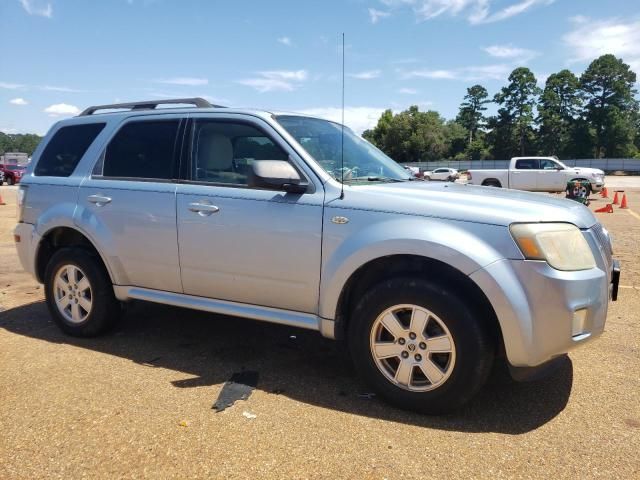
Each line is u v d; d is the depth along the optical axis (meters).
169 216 4.00
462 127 115.69
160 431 2.98
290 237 3.51
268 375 3.81
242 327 4.94
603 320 3.14
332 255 3.37
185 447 2.82
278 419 3.13
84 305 4.53
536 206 3.18
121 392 3.48
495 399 3.41
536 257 2.91
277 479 2.55
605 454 2.77
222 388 3.56
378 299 3.23
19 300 5.84
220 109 4.02
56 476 2.58
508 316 2.89
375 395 3.47
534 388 3.57
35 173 4.88
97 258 4.48
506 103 98.50
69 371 3.84
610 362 4.03
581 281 2.96
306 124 4.07
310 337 4.67
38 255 4.77
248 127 3.86
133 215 4.17
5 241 10.23
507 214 3.02
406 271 3.27
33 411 3.21
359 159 4.11
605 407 3.30
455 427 3.05
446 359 3.11
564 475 2.58
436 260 3.12
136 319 5.14
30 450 2.79
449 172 51.16
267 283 3.66
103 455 2.75
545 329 2.91
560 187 23.42
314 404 3.34
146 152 4.28
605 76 91.12
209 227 3.82
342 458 2.72
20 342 4.47
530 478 2.56
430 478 2.56
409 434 2.96
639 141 96.19
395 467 2.64
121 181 4.32
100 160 4.50
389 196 3.31
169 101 4.40
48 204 4.64
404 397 3.20
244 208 3.68
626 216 14.84
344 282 3.33
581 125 90.56
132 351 4.28
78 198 4.48
